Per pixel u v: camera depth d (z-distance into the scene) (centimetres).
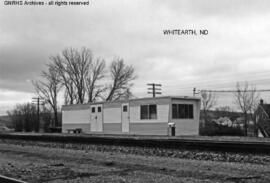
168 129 2730
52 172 1212
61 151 1927
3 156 1786
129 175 1120
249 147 1557
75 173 1177
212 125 4734
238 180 995
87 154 1752
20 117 7869
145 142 2014
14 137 3184
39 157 1684
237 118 7106
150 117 2875
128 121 3044
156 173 1146
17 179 1074
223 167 1231
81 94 6912
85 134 3212
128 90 6944
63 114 3797
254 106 6919
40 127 7550
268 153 1495
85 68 6931
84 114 3503
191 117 2920
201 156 1548
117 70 6950
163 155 1664
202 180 1007
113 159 1534
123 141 2144
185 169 1209
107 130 3231
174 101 2797
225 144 1653
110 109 3219
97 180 1048
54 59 6962
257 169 1173
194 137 2514
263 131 5475
